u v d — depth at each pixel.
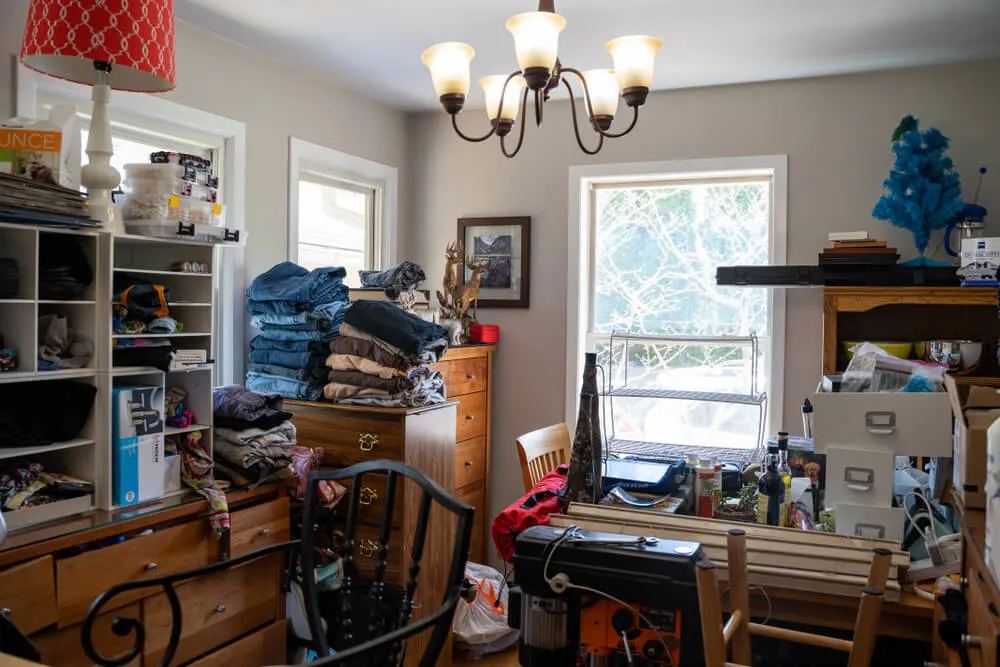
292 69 3.40
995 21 2.81
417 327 2.96
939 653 1.63
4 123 2.09
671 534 1.93
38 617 1.85
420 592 2.94
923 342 3.23
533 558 1.64
